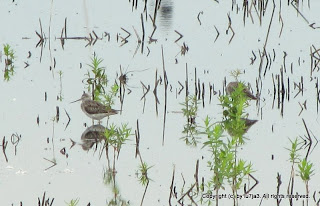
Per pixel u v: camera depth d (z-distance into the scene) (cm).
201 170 4303
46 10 7619
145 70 6078
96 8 7744
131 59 6338
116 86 5084
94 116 5012
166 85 5491
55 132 4853
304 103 5425
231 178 4234
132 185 4119
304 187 4091
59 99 5447
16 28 7062
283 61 6338
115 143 4550
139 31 7088
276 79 5859
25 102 5362
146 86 5728
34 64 6197
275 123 5081
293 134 4872
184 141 4747
